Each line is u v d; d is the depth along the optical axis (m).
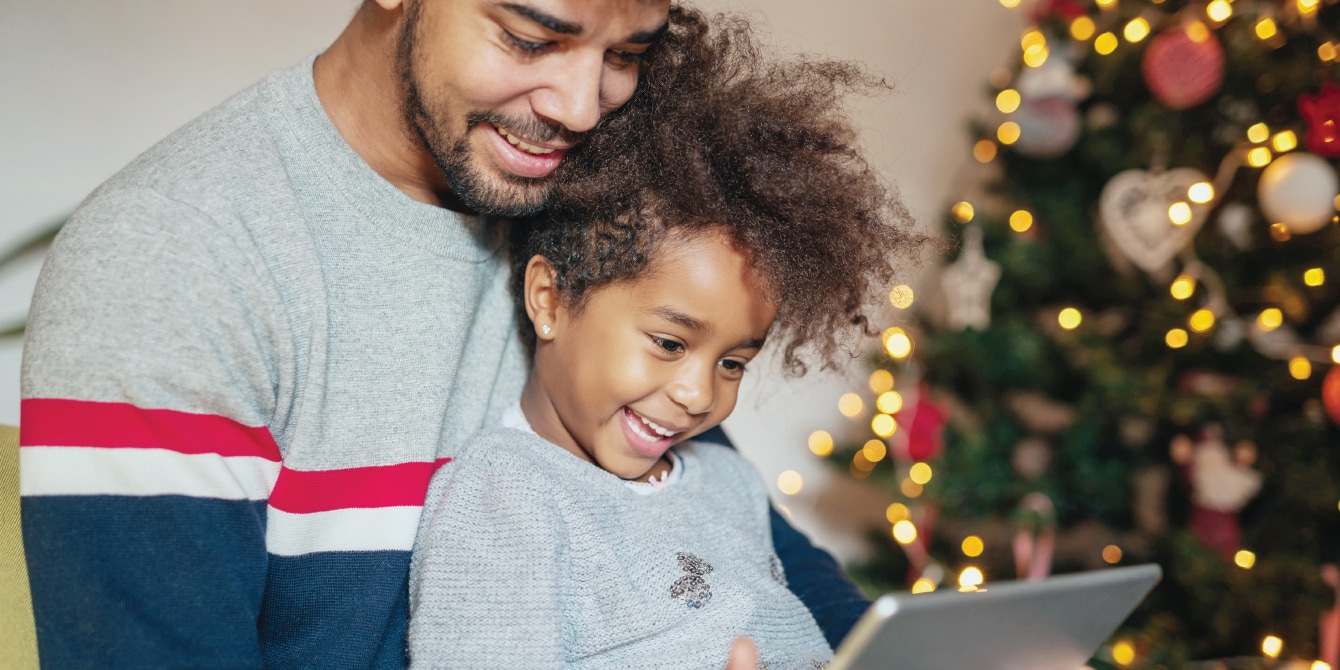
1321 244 2.00
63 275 0.73
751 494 1.19
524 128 0.80
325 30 1.92
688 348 0.92
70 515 0.70
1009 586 0.70
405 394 0.89
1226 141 2.05
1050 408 2.59
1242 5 2.01
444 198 0.94
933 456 2.10
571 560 0.90
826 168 0.93
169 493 0.73
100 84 1.75
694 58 0.95
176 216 0.75
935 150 2.51
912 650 0.66
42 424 0.71
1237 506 2.03
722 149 0.91
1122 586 0.81
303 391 0.82
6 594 0.84
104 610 0.70
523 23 0.74
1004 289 2.22
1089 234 2.16
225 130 0.83
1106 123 2.17
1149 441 2.27
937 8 2.49
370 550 0.86
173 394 0.73
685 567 0.95
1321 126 1.82
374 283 0.88
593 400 0.94
